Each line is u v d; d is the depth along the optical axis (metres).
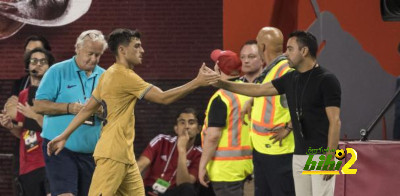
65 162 19.77
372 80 24.77
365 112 24.86
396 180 19.80
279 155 19.33
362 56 24.70
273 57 20.02
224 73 21.03
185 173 22.89
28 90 23.09
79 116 18.28
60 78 20.06
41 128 22.50
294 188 19.31
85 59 19.95
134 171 18.11
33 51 22.84
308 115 17.20
